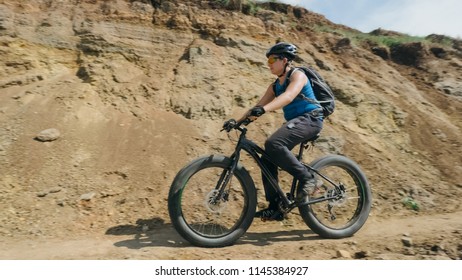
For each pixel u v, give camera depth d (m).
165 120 5.55
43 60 5.92
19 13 6.21
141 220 4.05
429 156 5.80
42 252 3.31
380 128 6.18
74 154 4.79
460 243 3.58
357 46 8.20
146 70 6.20
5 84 5.57
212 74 6.21
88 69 5.92
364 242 3.72
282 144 3.61
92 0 6.74
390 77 7.60
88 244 3.52
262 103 4.01
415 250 3.53
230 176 3.61
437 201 4.86
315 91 3.84
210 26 6.97
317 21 8.87
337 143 5.55
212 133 5.45
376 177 5.11
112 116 5.46
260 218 4.17
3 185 4.21
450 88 7.70
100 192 4.33
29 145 4.78
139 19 6.70
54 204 4.07
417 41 8.62
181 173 3.53
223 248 3.54
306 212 3.79
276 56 3.78
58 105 5.39
